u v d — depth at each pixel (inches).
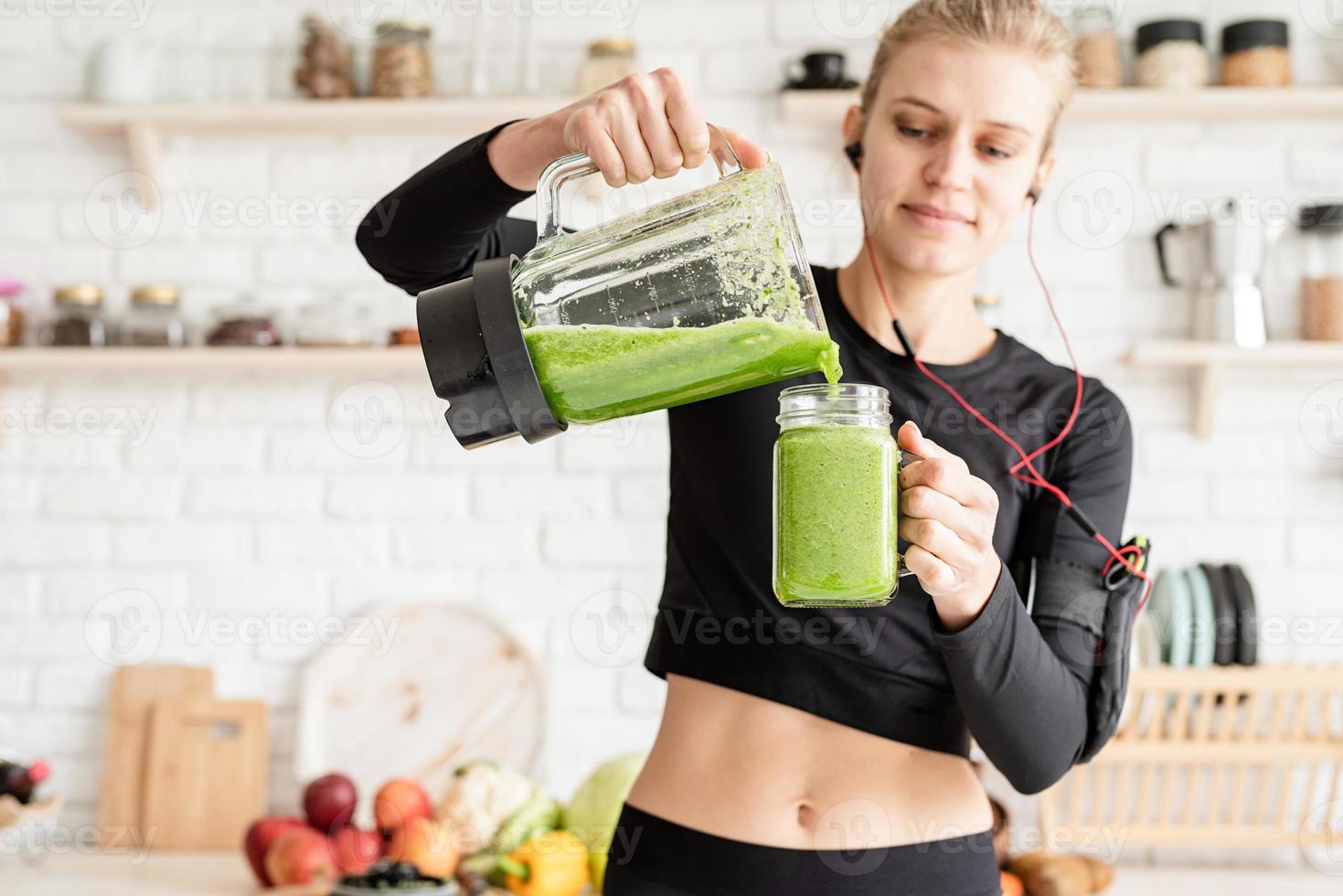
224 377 90.9
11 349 86.4
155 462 90.5
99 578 89.7
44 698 88.8
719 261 30.0
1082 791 84.2
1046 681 35.1
